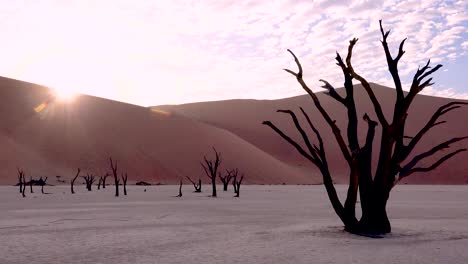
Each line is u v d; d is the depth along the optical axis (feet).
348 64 52.24
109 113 382.63
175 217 73.72
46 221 67.21
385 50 51.62
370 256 37.78
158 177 339.98
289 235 50.80
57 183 292.61
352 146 53.16
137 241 47.03
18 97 359.87
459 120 490.08
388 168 52.11
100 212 83.35
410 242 45.52
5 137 318.04
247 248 42.19
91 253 40.01
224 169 368.27
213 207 96.89
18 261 36.50
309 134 471.62
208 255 38.70
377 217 52.34
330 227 58.44
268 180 377.09
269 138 465.47
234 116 502.38
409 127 480.23
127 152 348.79
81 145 337.72
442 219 70.33
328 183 54.60
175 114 410.52
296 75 54.49
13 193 176.96
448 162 443.73
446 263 34.83
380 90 534.37
